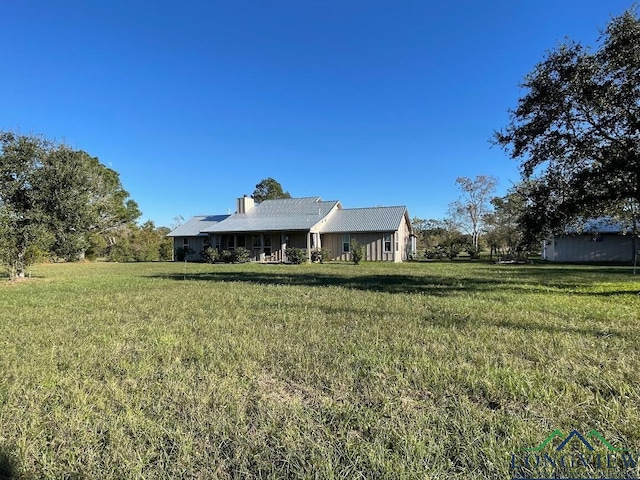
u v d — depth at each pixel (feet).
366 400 10.30
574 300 27.50
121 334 18.07
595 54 28.84
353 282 41.65
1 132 44.62
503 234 88.33
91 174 53.62
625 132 29.63
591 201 31.60
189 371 12.61
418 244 157.48
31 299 30.35
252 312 23.50
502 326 18.88
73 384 11.64
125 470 7.33
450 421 8.91
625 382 11.08
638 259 82.94
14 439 8.47
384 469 7.09
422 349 14.79
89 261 109.40
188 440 8.25
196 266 76.43
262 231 86.38
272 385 11.57
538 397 10.17
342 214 100.22
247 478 7.03
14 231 45.73
